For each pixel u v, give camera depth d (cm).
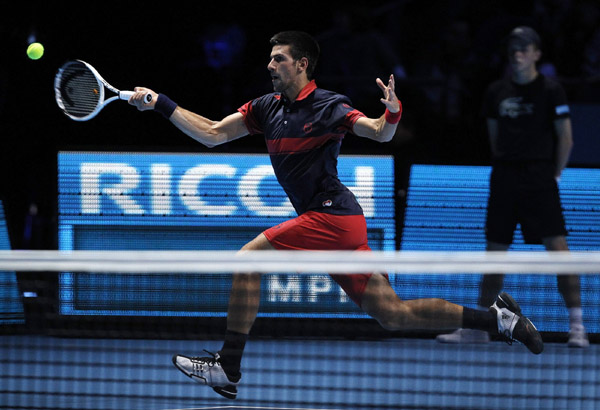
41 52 2405
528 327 1410
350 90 2716
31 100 2741
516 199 2150
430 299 1419
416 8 3391
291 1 3394
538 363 1808
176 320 2088
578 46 3119
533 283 2077
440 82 2711
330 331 1989
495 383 1616
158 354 1898
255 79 2911
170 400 1484
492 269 1208
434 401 1456
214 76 2880
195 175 2366
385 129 1365
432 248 2370
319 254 1281
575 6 3192
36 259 1226
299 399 1483
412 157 2361
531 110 2109
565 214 2364
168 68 3039
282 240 1427
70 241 2377
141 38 3083
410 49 3284
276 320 2044
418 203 2366
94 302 2091
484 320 1416
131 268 1221
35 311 2067
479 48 3089
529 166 2130
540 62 3125
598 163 2367
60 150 2367
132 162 2369
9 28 2844
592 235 2359
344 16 2862
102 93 1538
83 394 1389
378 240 2369
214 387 1403
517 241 2291
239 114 1533
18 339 2042
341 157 2361
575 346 1994
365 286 1391
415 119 2652
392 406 1368
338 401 1468
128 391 1548
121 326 2083
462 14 3334
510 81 2136
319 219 1426
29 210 2650
